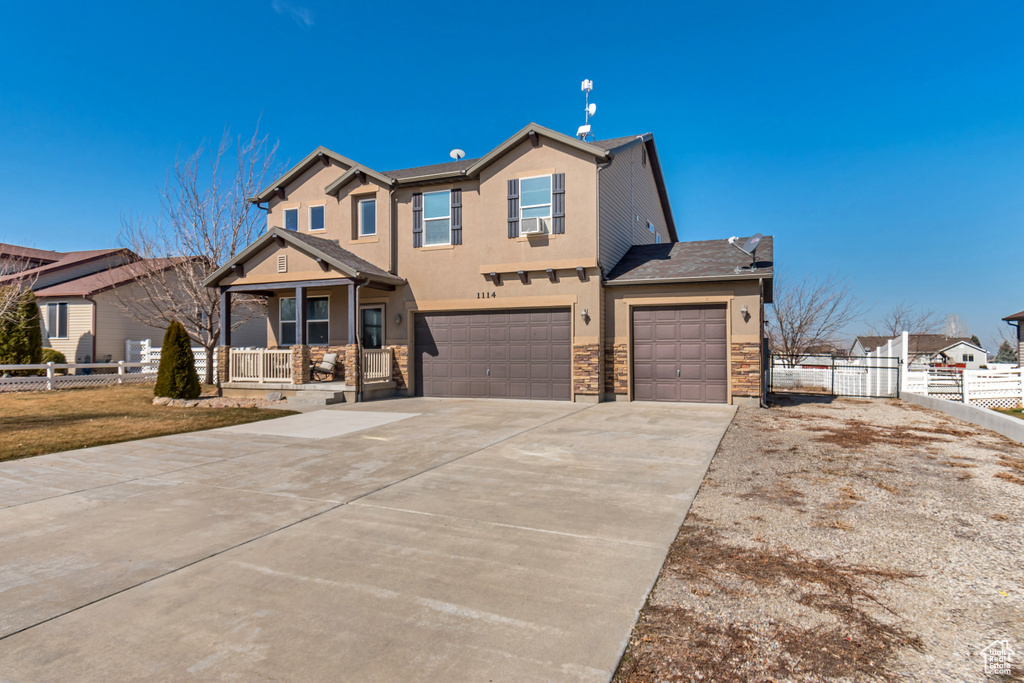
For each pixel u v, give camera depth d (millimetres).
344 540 4691
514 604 3566
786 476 6645
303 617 3420
